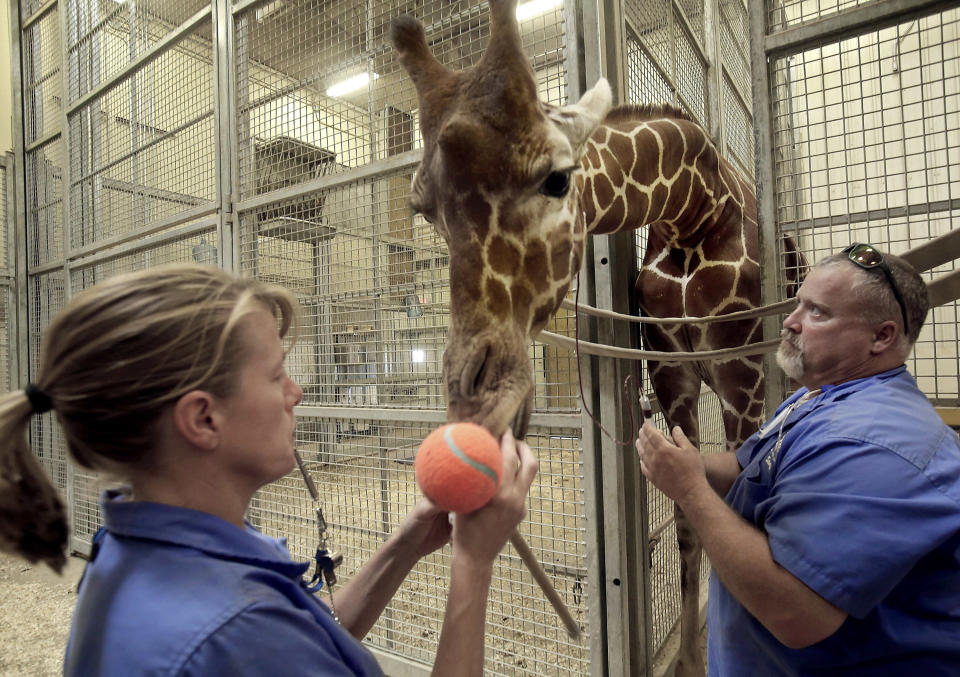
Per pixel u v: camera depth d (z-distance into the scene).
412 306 2.47
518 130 0.97
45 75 4.59
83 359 0.52
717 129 3.44
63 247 4.10
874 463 0.84
